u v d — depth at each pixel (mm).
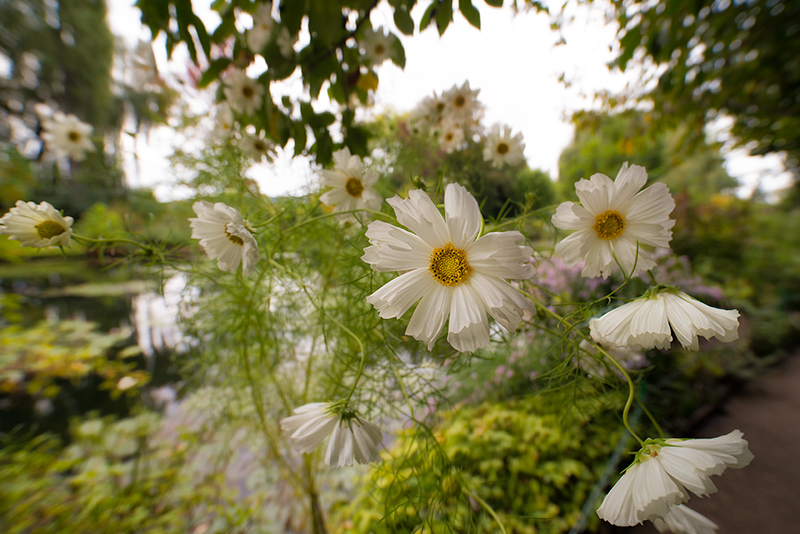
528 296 232
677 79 1068
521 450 594
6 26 3951
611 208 226
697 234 1888
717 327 193
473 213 211
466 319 204
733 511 550
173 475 794
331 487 730
